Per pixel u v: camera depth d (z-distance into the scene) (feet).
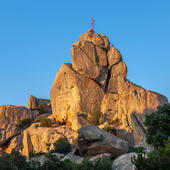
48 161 197.88
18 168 192.03
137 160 144.15
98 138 259.39
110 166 218.38
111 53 493.36
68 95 458.09
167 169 133.80
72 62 469.57
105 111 422.41
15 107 510.99
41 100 590.55
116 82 470.80
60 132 426.92
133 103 387.96
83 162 216.74
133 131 364.58
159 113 276.82
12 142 466.70
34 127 463.01
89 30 520.42
